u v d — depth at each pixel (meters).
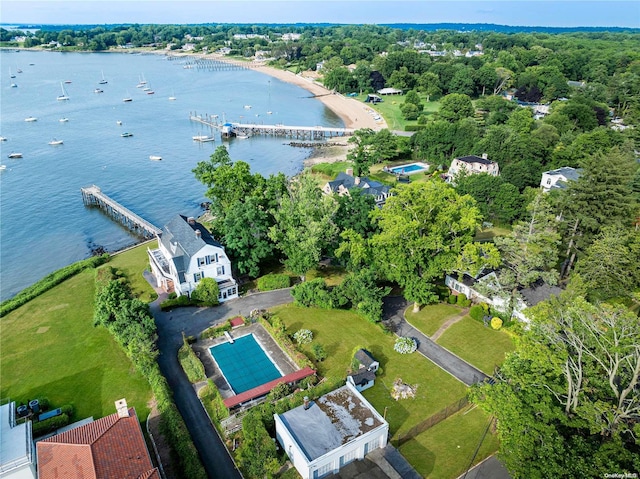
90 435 37.50
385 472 39.88
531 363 40.31
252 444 39.91
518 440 35.59
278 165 144.00
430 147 134.62
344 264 72.50
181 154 153.25
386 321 61.72
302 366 52.31
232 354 55.62
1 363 54.75
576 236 66.44
